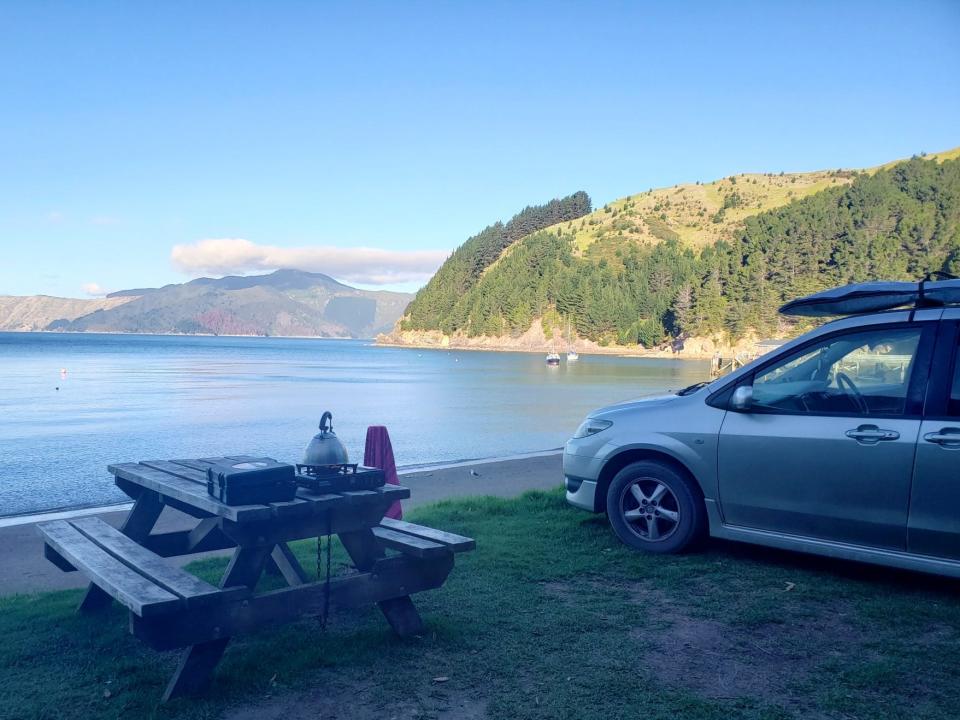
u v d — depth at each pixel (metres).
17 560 6.49
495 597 4.85
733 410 5.58
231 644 4.09
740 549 5.98
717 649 4.05
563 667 3.81
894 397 4.95
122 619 4.57
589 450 6.32
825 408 5.20
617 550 5.98
